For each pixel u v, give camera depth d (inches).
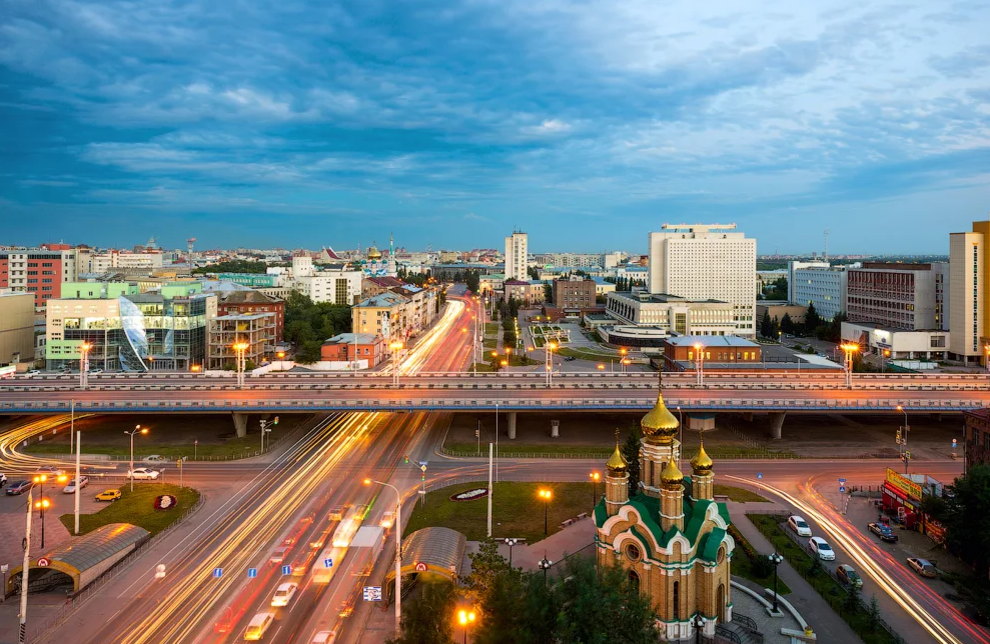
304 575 2839.6
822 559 2982.3
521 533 3275.1
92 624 2447.1
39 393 5383.9
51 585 2755.9
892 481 3614.7
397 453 4717.0
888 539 3206.2
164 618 2490.2
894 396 5344.5
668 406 4940.9
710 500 2361.0
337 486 3996.1
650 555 2258.9
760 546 3147.1
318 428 5438.0
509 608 1836.9
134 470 4217.5
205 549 3097.9
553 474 4249.5
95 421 5580.7
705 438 5118.1
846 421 5654.5
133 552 3034.0
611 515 2431.1
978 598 2544.3
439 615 2004.2
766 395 5324.8
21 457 4559.5
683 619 2234.3
